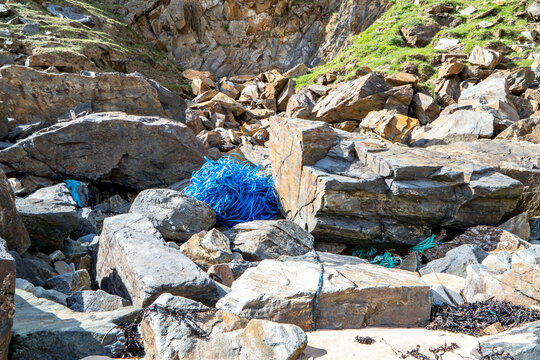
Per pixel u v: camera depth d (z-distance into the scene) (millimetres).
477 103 12234
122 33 20125
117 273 4512
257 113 15344
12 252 4785
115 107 9680
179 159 8320
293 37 22562
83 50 15523
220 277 4617
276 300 3619
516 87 13086
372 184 5922
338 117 13023
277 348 3006
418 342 3408
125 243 4418
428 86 14648
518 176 6754
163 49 22016
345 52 19234
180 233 6023
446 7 19422
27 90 8945
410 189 5809
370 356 3199
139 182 8219
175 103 10906
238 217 7016
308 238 6039
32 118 8992
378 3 21562
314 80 17469
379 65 16672
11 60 12977
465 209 6059
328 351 3273
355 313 3732
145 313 3260
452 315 3867
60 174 7762
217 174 7285
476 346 3287
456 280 4828
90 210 7000
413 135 10969
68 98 9234
